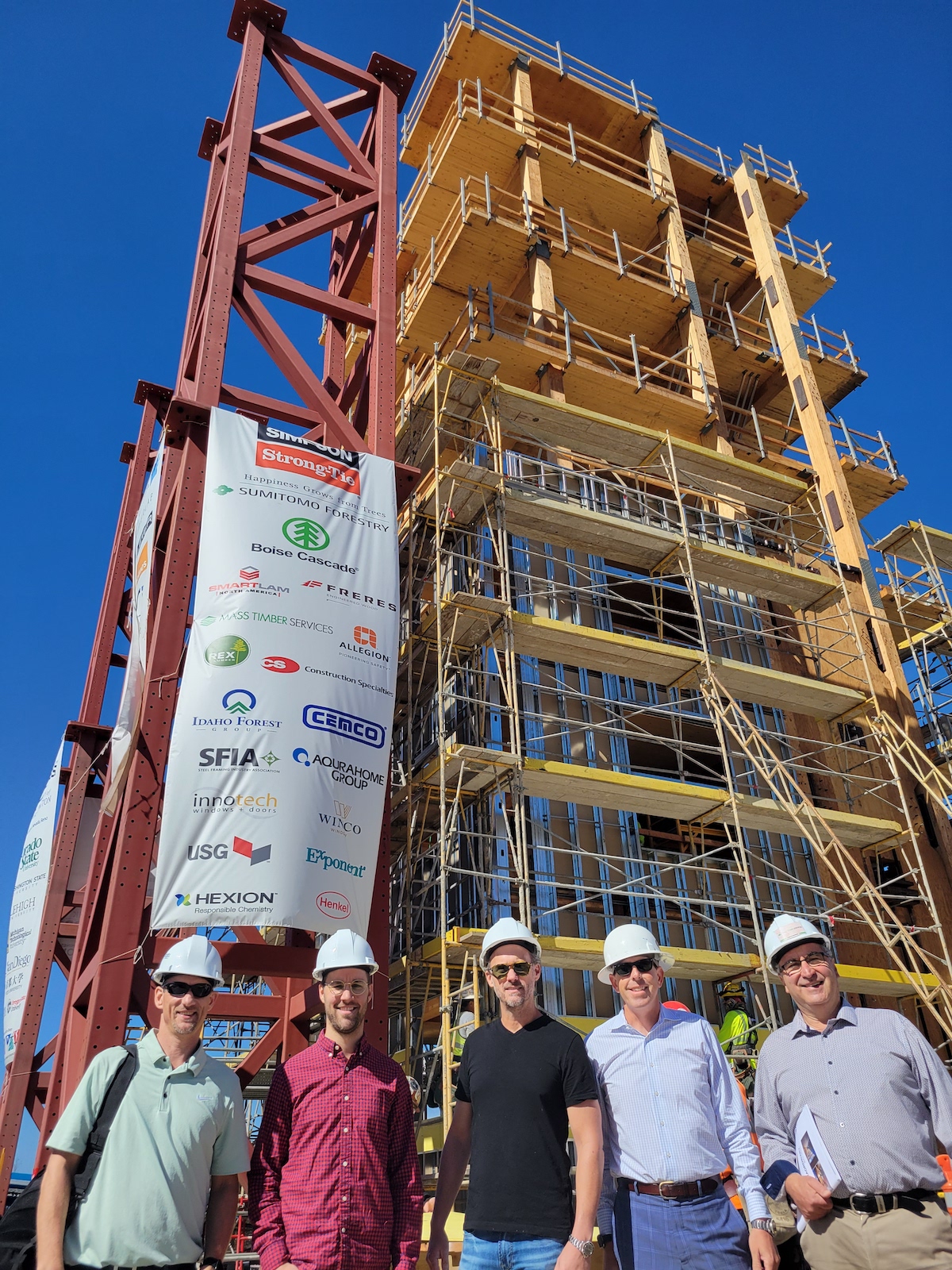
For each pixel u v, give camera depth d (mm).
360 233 14516
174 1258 4180
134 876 8109
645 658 16297
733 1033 13945
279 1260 4199
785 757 19531
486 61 23703
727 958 14133
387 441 11086
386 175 12750
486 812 15055
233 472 9508
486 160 22297
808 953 4961
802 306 27406
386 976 8695
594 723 16422
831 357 25438
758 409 25812
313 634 9070
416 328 22531
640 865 16250
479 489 15555
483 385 16359
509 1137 4574
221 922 7719
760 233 25625
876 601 20562
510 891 14445
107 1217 4137
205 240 12891
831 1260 4504
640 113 25094
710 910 16641
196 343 11711
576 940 13086
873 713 19156
